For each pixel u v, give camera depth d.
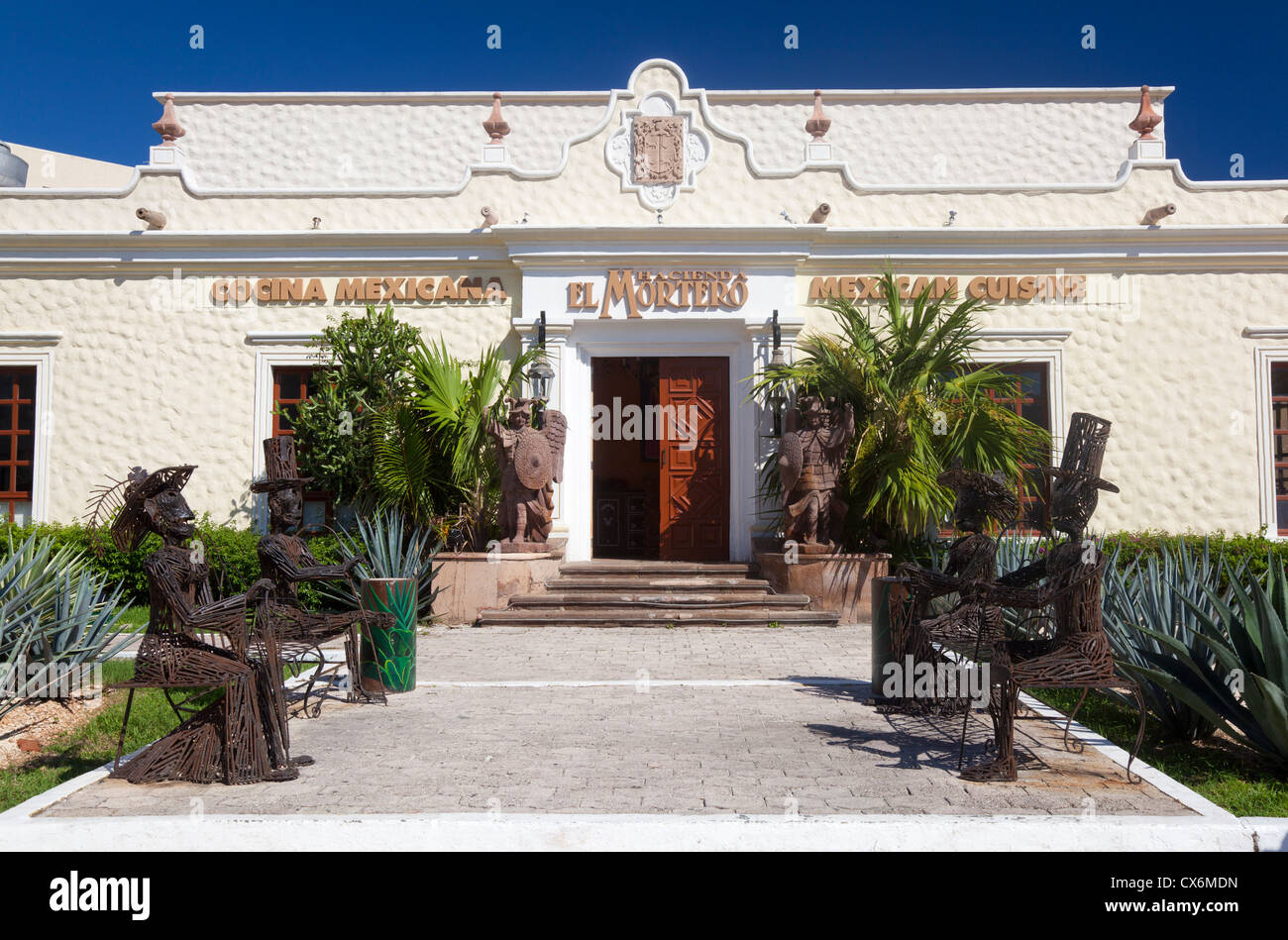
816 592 12.21
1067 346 14.16
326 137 17.64
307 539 13.12
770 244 13.84
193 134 17.66
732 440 14.37
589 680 8.55
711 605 12.09
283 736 5.59
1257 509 13.98
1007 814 4.75
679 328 14.20
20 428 14.55
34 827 4.59
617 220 14.36
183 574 5.42
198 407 14.27
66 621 7.64
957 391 12.15
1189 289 14.20
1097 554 5.58
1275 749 5.84
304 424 13.01
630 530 17.83
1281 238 14.06
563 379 13.95
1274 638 5.88
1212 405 14.09
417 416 12.69
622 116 14.44
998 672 5.52
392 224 14.48
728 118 17.31
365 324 13.17
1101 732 7.02
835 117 17.28
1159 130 17.34
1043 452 13.09
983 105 17.36
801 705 7.50
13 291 14.38
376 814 4.75
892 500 12.07
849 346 13.13
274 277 14.36
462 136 17.64
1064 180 17.23
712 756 5.96
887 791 5.18
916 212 14.43
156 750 5.49
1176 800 5.04
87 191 14.46
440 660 9.63
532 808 4.88
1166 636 6.46
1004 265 14.27
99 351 14.34
